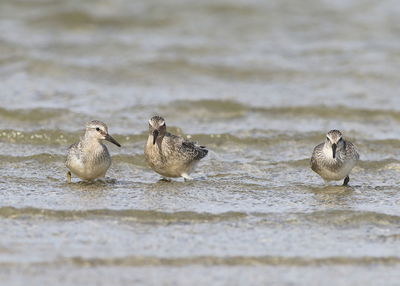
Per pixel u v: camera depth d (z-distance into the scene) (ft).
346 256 35.63
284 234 38.32
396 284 32.89
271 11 100.83
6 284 31.96
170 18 98.17
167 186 46.98
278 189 46.57
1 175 48.44
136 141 57.88
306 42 89.61
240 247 36.55
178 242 36.99
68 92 70.18
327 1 104.78
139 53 83.87
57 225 38.88
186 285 32.42
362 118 65.77
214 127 62.08
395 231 38.83
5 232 37.63
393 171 51.83
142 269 33.88
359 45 87.97
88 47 85.87
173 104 67.36
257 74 78.23
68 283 32.30
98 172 46.78
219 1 102.53
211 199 44.14
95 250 35.76
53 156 52.90
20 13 98.27
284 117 65.77
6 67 77.25
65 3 101.55
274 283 32.86
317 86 74.43
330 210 41.68
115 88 72.49
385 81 75.87
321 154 46.68
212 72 78.59
